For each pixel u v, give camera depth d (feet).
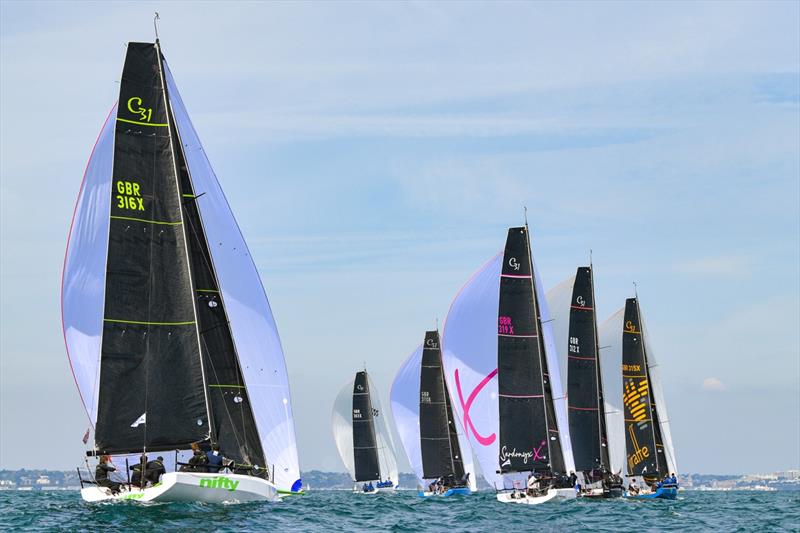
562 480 598.75
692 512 585.63
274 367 452.76
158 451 397.80
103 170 432.66
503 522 462.60
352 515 479.82
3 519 377.50
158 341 399.85
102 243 431.84
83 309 430.20
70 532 323.37
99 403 390.63
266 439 447.42
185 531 329.52
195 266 433.07
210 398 409.69
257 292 453.17
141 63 408.46
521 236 589.73
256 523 362.74
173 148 411.75
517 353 584.81
